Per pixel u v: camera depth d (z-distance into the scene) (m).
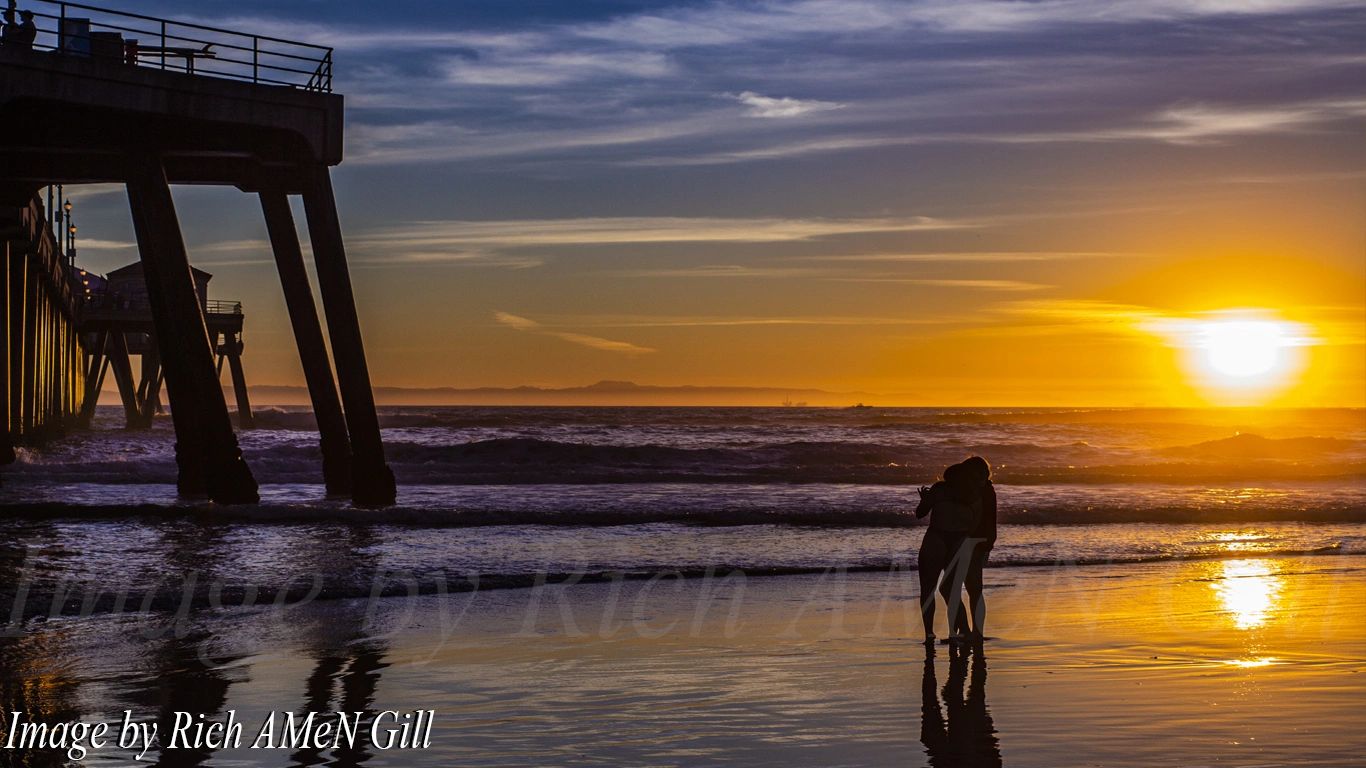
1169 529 23.73
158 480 36.16
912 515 24.34
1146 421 118.31
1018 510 26.23
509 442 49.66
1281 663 10.52
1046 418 131.00
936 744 7.91
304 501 29.98
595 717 8.64
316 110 28.47
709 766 7.44
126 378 87.50
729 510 26.06
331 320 28.91
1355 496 33.47
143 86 26.08
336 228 29.02
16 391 42.28
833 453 53.00
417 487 36.53
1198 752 7.68
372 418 29.02
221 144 28.52
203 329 27.56
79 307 75.06
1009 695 9.29
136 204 27.69
